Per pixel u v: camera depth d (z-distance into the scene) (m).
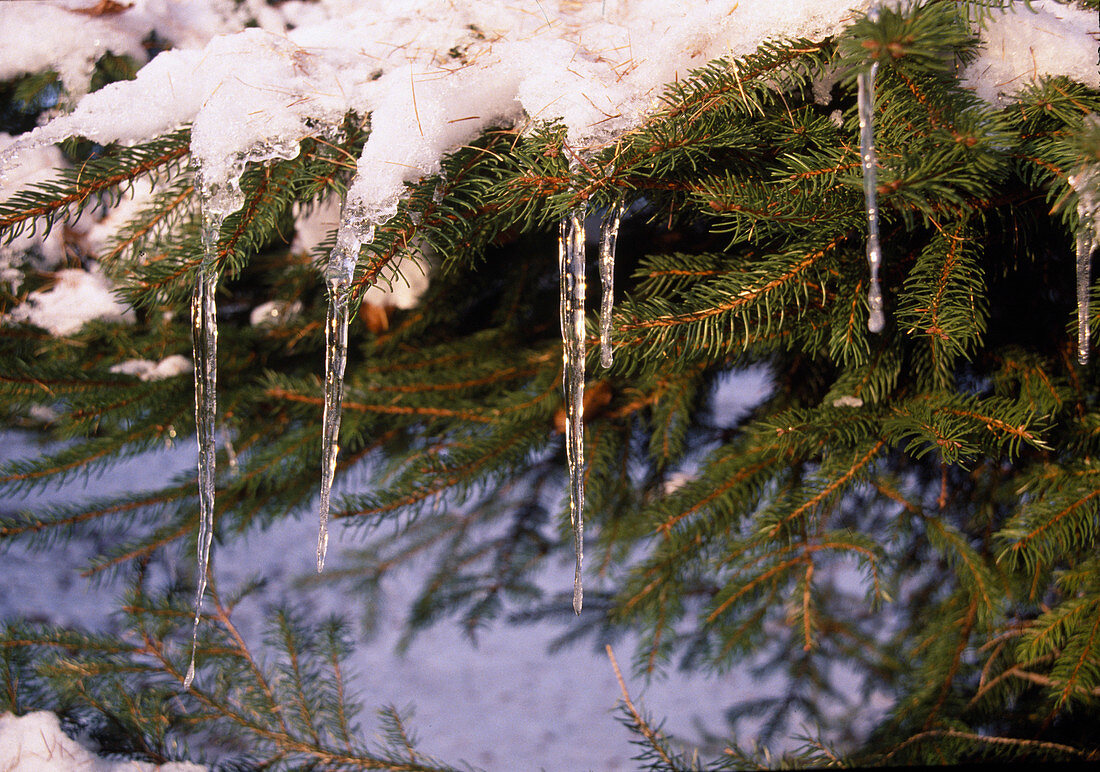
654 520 1.60
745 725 2.48
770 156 1.49
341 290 1.46
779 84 1.46
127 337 1.66
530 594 2.45
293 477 1.69
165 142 1.49
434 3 1.53
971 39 1.42
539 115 1.46
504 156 1.46
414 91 1.47
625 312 1.49
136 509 1.68
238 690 1.64
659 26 1.50
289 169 1.50
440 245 1.50
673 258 1.53
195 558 1.69
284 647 1.68
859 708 2.29
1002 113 1.42
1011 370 1.54
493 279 1.75
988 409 1.48
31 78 1.60
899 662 1.98
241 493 1.69
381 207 1.46
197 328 1.50
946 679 1.63
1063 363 1.54
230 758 1.62
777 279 1.48
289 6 1.62
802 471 1.59
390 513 1.62
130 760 1.59
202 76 1.48
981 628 1.64
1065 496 1.50
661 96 1.45
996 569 1.60
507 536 2.32
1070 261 1.54
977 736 1.58
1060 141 1.41
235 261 1.49
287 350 1.74
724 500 1.59
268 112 1.47
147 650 1.64
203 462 1.51
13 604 3.83
